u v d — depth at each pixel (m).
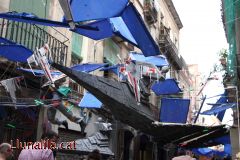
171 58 28.38
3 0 10.58
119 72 11.27
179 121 11.41
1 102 9.16
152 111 12.20
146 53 6.89
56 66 7.19
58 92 10.97
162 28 27.89
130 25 5.91
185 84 33.72
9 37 10.52
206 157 19.72
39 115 11.14
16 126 10.45
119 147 15.95
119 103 8.90
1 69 9.99
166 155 20.86
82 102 11.95
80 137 14.31
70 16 5.14
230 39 14.68
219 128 11.52
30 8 11.89
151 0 24.62
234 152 11.23
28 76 10.55
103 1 5.03
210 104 14.09
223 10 14.20
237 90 12.00
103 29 6.96
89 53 16.16
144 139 18.88
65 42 13.69
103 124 13.30
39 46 11.37
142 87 12.27
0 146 5.09
